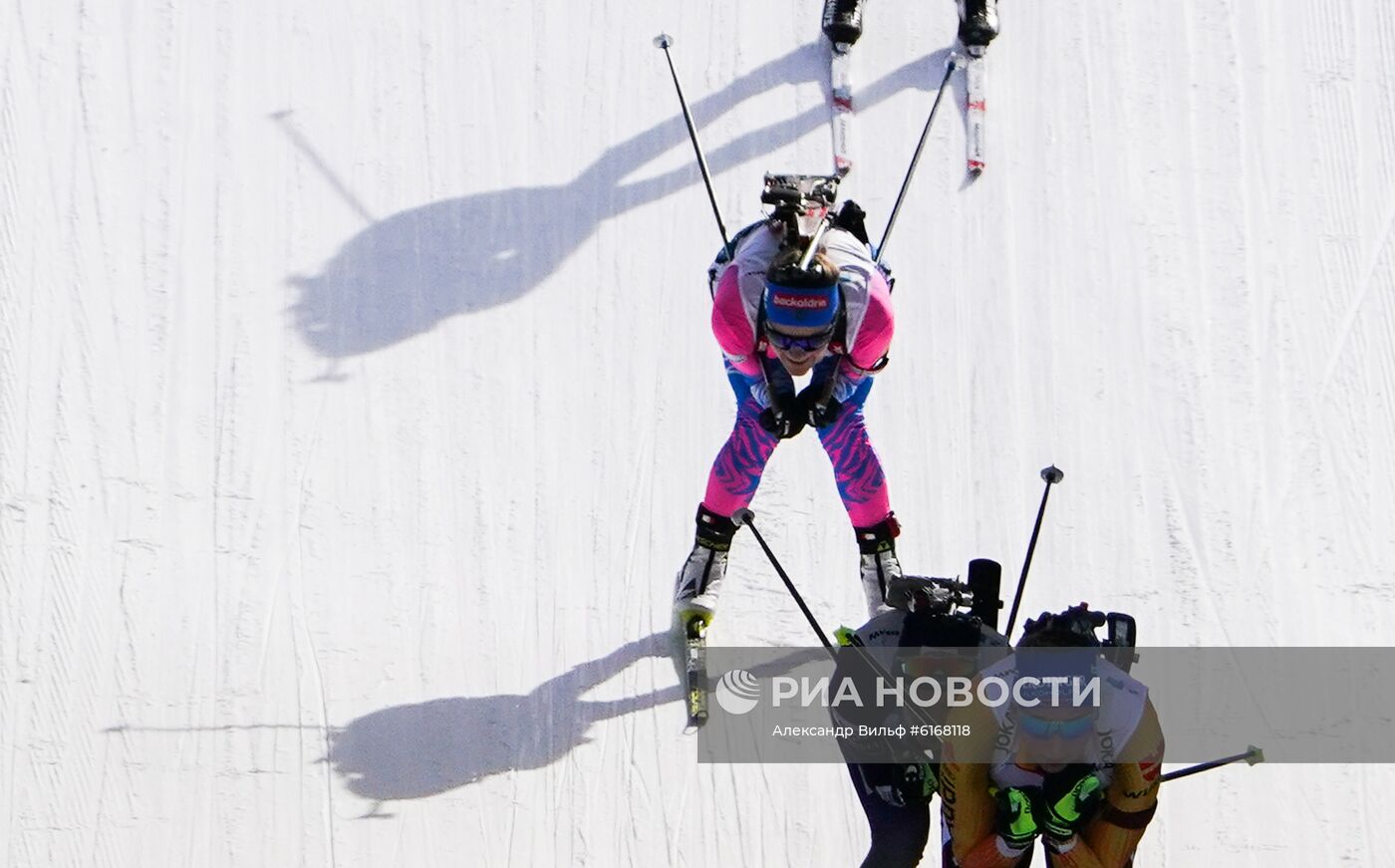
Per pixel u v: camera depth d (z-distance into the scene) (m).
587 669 22.02
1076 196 28.14
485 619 22.44
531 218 27.44
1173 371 25.91
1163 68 29.95
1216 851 20.25
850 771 18.14
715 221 27.52
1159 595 23.14
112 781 20.25
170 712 21.00
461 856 19.86
